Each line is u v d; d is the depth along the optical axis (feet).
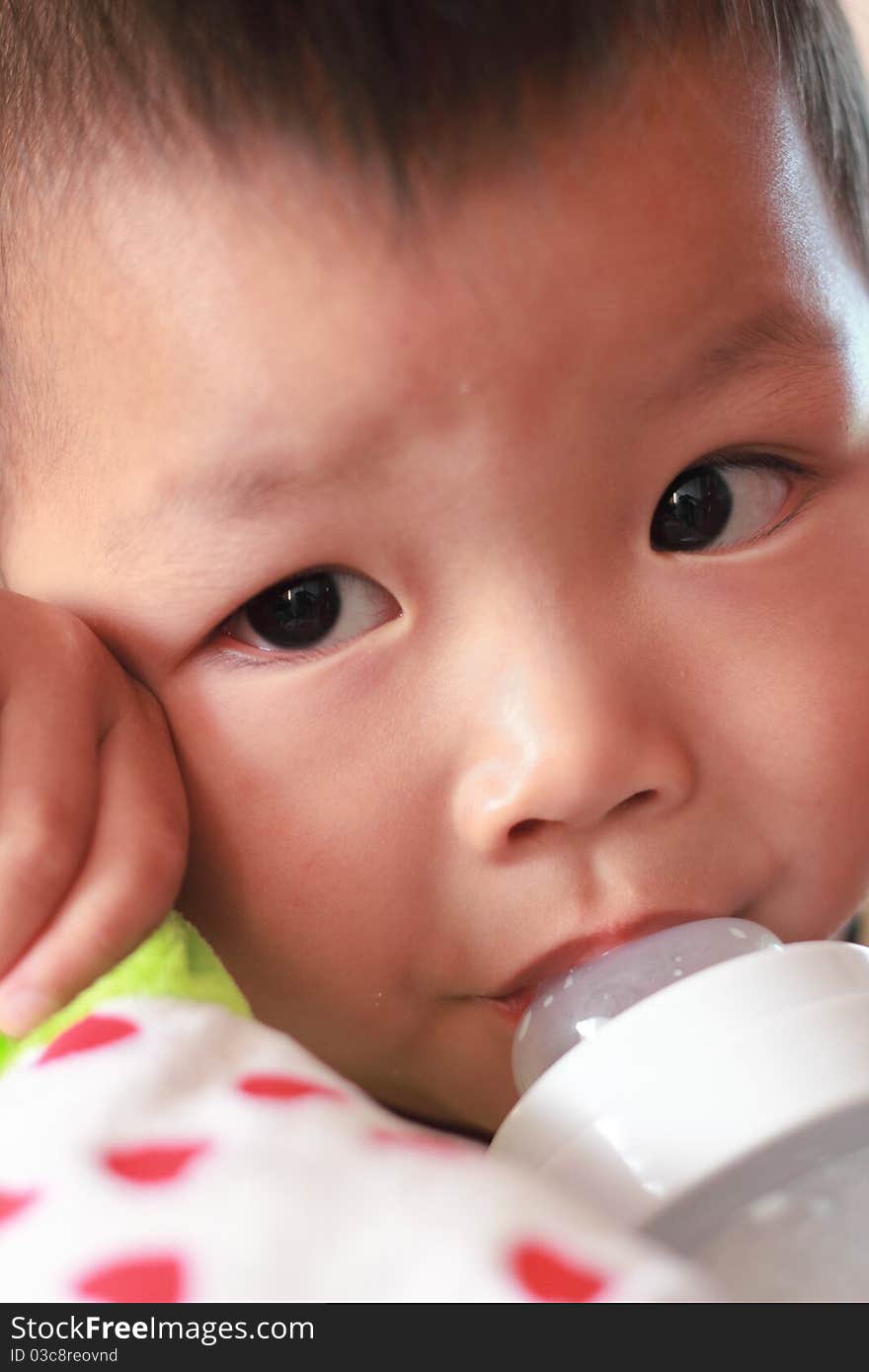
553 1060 2.10
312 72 2.07
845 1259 1.55
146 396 2.16
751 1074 1.61
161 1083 1.55
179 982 1.95
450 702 2.19
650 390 2.11
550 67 2.08
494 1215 1.25
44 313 2.24
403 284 2.02
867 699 2.34
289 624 2.25
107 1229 1.29
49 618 2.26
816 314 2.29
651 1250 1.28
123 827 2.10
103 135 2.16
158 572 2.23
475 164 2.03
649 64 2.16
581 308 2.05
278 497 2.12
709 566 2.26
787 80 2.40
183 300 2.10
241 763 2.28
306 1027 2.44
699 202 2.15
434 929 2.31
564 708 2.13
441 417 2.04
